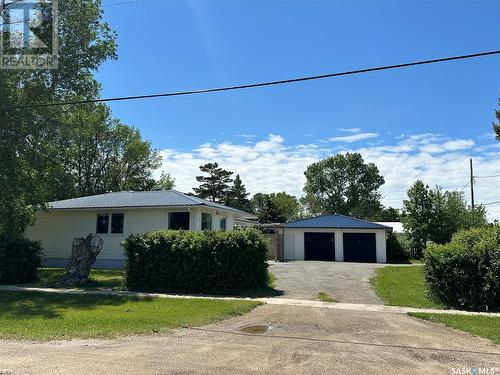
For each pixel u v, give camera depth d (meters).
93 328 9.06
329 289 15.75
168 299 13.66
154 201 24.11
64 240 25.11
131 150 48.12
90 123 23.52
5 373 5.82
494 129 25.80
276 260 34.00
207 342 7.90
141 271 15.92
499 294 12.16
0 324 9.58
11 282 18.09
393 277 19.95
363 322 9.95
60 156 22.78
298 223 35.94
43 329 8.97
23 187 21.30
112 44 22.39
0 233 19.38
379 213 72.69
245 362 6.50
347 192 76.12
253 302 12.76
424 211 37.94
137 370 6.02
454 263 12.70
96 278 19.28
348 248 34.47
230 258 15.23
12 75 19.66
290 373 5.95
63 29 21.28
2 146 19.98
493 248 12.51
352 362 6.54
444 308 12.48
